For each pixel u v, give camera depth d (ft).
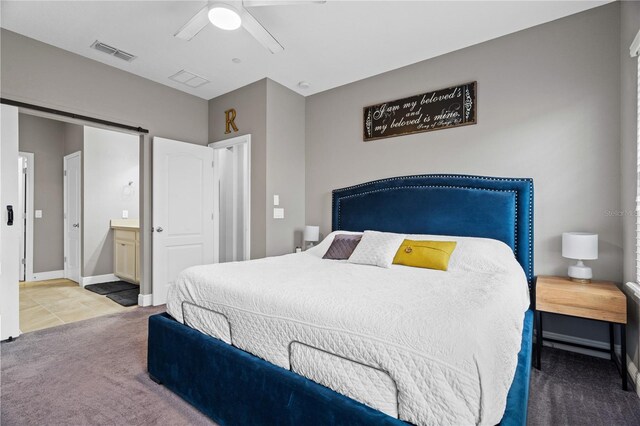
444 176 10.02
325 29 8.96
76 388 6.37
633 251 6.84
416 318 3.92
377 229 11.07
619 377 6.88
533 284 8.61
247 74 11.78
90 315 10.87
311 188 13.55
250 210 12.50
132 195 17.04
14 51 9.03
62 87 9.93
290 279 6.13
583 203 8.16
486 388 3.29
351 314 4.23
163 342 6.40
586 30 8.14
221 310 5.68
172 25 8.81
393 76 11.35
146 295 12.01
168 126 12.77
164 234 12.23
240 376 4.92
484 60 9.58
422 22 8.63
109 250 16.15
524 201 8.71
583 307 6.85
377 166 11.69
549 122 8.60
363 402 3.84
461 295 4.97
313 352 4.34
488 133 9.48
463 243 8.39
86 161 15.34
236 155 16.28
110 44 9.76
